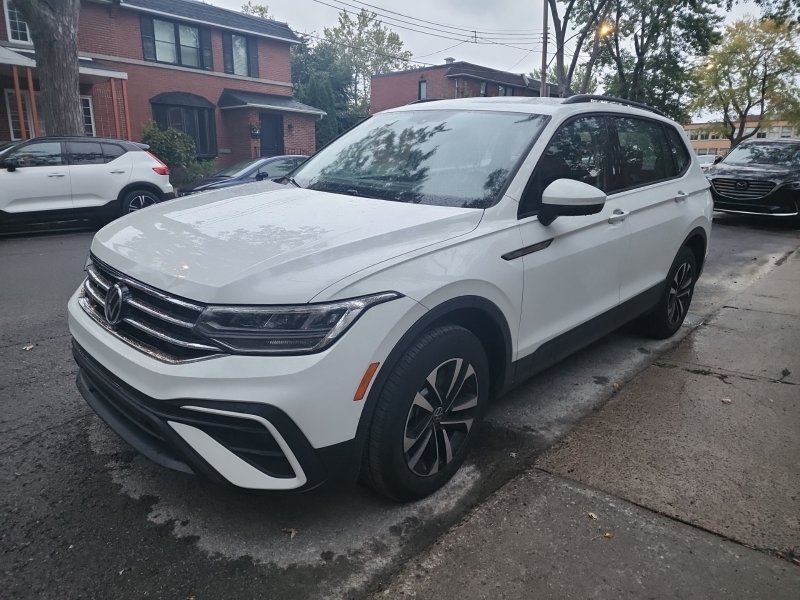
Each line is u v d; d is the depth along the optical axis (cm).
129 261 259
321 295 224
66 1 1315
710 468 308
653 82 2747
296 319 221
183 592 224
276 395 215
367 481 264
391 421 246
